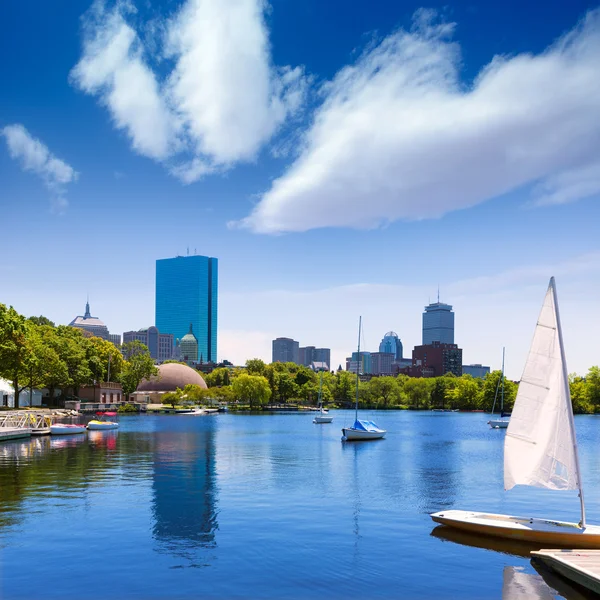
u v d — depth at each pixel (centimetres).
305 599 1833
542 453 2447
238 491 3572
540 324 2480
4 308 9269
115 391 16012
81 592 1858
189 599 1814
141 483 3806
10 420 8031
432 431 10656
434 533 2578
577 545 2352
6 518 2770
